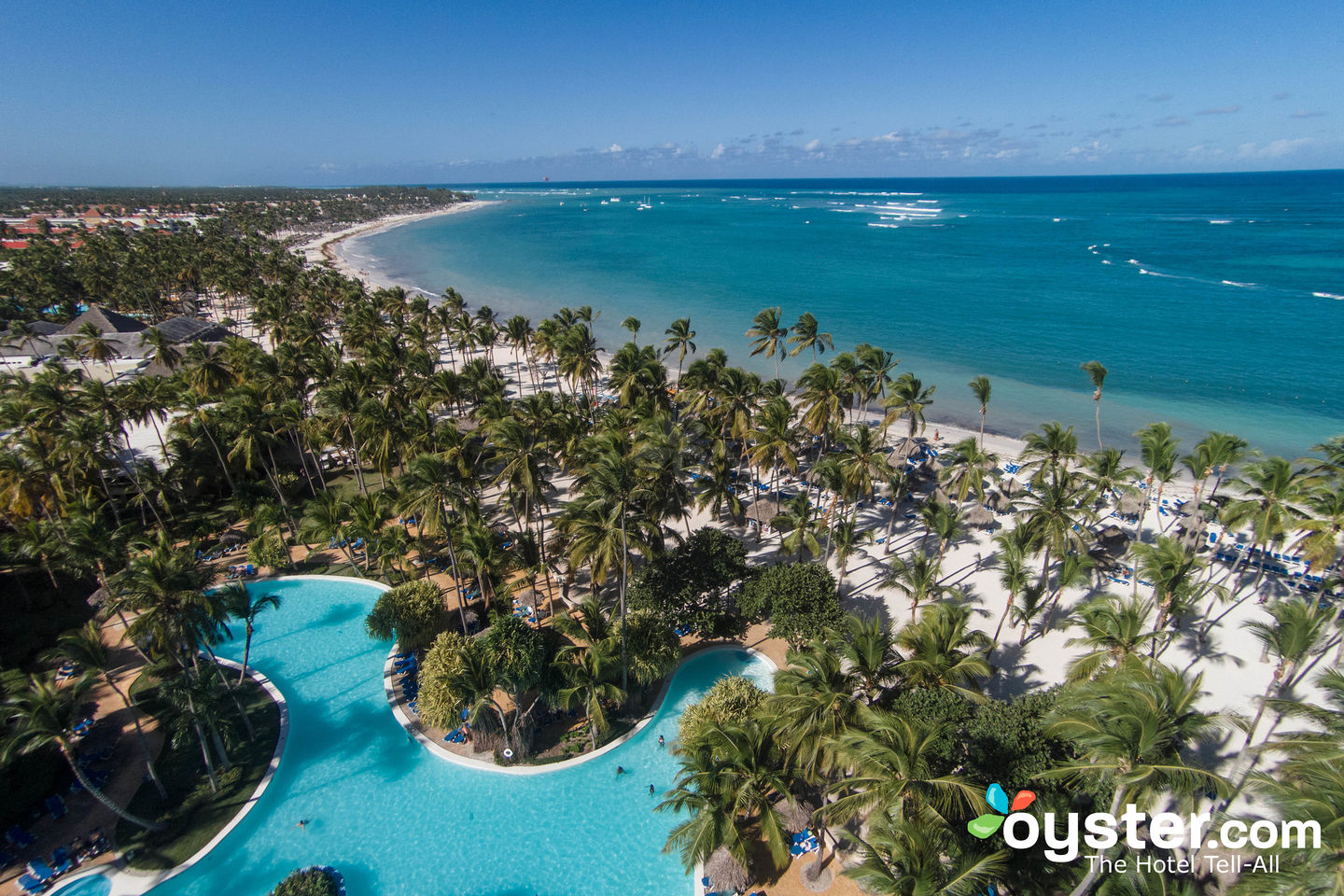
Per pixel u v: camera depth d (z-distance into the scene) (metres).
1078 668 29.94
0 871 26.23
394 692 36.00
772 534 54.00
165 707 34.62
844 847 27.03
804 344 74.06
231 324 114.56
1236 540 49.84
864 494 50.59
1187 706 21.36
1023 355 98.88
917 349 103.38
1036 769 24.44
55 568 42.25
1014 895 22.31
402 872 26.98
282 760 32.03
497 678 30.47
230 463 58.50
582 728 33.75
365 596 44.84
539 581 46.44
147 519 53.94
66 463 48.16
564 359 72.38
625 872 27.09
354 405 54.06
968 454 48.53
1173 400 80.12
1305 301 122.88
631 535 34.88
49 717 25.02
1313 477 40.16
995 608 43.47
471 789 30.66
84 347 79.88
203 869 26.88
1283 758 30.72
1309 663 36.78
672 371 99.31
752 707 31.11
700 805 24.36
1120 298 131.00
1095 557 46.31
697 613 39.16
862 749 21.72
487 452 55.50
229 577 46.56
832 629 34.00
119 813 26.88
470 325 89.44
